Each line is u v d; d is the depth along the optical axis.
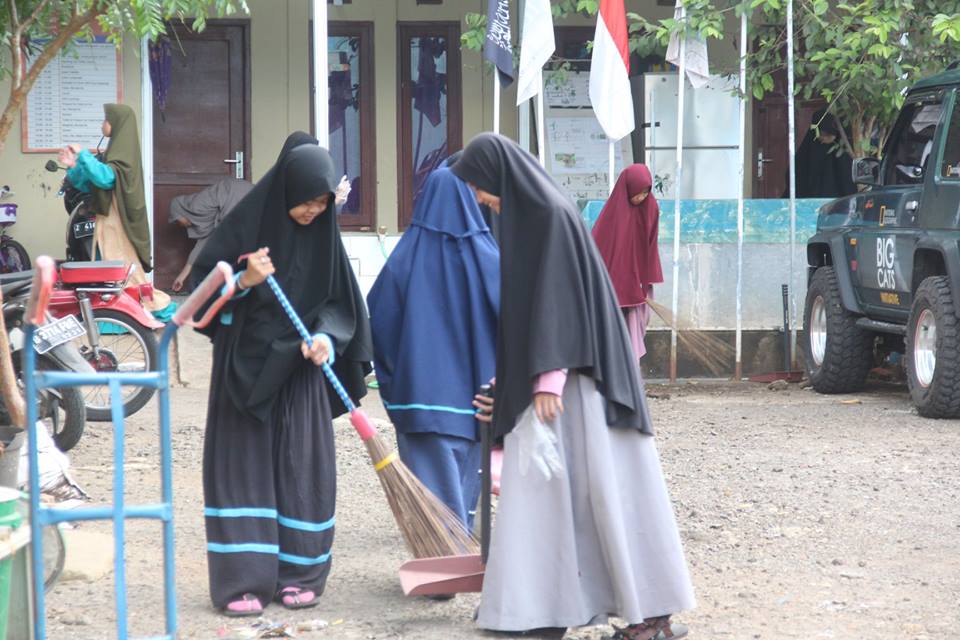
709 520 8.45
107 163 14.27
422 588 6.19
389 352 7.23
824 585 7.01
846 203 14.43
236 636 6.04
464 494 7.36
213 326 6.48
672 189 17.36
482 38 16.52
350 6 18.44
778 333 15.83
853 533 8.12
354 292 6.69
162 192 18.03
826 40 15.23
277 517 6.50
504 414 5.78
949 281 12.01
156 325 11.72
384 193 18.69
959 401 12.12
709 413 12.94
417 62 18.64
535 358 5.57
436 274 7.18
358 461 10.45
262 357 6.34
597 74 14.73
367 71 18.53
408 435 7.15
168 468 4.70
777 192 19.19
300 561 6.50
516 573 5.73
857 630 6.23
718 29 14.93
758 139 19.11
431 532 6.45
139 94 17.09
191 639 6.02
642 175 12.27
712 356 15.76
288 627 6.14
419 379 7.06
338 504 8.99
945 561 7.49
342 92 18.58
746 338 15.83
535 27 14.67
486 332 7.13
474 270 7.14
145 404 12.19
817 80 15.55
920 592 6.88
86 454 10.41
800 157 18.81
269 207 6.40
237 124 18.16
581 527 5.77
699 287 15.77
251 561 6.34
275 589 6.43
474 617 6.36
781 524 8.35
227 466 6.39
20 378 10.07
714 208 15.69
